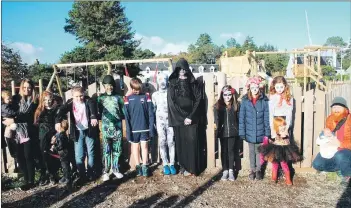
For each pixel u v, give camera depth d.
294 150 5.16
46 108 5.35
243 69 17.77
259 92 5.30
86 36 26.50
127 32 27.34
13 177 5.88
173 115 5.60
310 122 5.75
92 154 5.57
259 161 5.42
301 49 14.71
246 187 5.16
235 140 5.52
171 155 5.84
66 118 5.57
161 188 5.21
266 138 5.28
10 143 5.41
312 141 5.82
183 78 5.66
